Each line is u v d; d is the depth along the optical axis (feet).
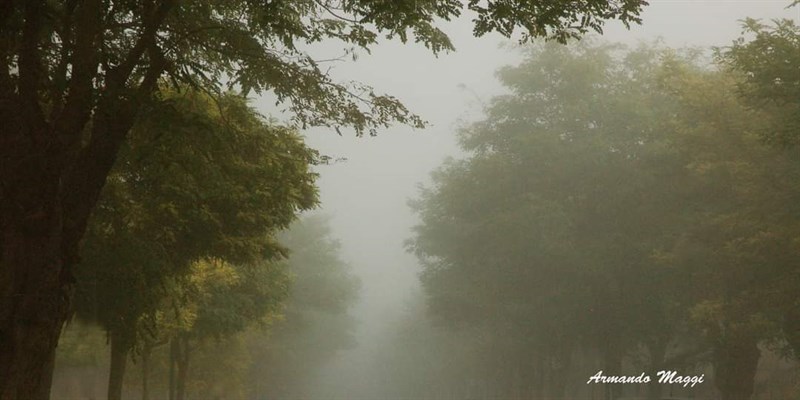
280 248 110.01
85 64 62.23
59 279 61.05
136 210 92.53
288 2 75.92
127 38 76.64
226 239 101.81
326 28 77.30
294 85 77.66
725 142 137.39
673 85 147.13
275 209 101.81
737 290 143.54
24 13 63.62
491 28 64.95
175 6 68.23
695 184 154.30
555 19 63.05
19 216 58.85
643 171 181.57
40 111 60.64
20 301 58.49
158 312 132.77
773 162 128.88
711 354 185.98
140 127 77.66
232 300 163.02
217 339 164.76
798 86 108.06
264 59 76.64
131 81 76.64
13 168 59.00
